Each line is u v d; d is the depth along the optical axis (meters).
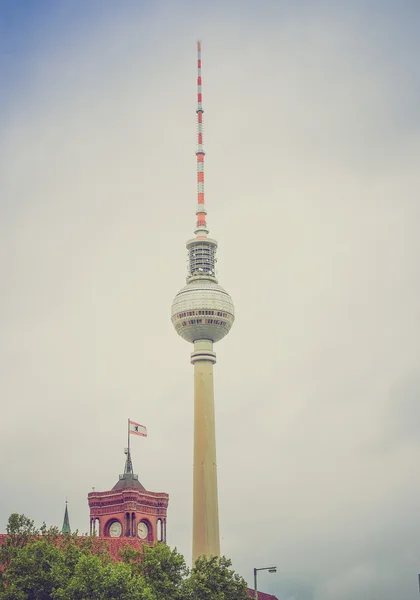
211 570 191.12
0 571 169.12
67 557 174.62
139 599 167.75
